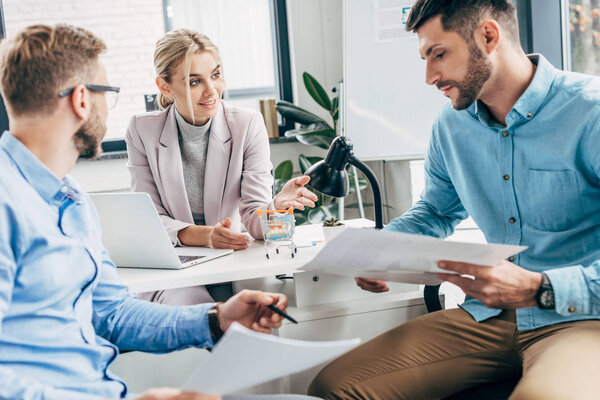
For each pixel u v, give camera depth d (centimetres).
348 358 142
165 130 203
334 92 389
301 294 162
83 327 106
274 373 93
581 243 135
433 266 117
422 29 134
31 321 95
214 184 203
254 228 186
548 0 296
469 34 130
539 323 131
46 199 100
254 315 120
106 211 153
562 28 299
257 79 396
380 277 136
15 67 96
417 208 169
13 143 98
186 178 207
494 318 141
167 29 384
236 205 206
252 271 149
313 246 169
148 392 88
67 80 99
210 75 191
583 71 290
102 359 107
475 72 132
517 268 116
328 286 163
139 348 124
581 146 131
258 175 202
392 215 384
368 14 328
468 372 140
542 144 136
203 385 85
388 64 330
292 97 398
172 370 159
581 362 109
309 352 90
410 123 332
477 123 148
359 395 133
